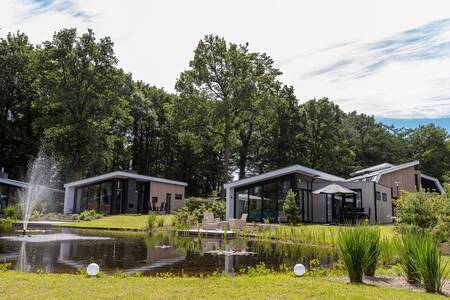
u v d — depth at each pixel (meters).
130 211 32.81
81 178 39.03
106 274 7.66
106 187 32.06
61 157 38.94
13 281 6.17
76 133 37.50
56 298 5.12
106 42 39.38
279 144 45.91
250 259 10.34
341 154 51.84
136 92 49.44
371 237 7.62
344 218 21.47
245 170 51.56
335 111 49.78
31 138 42.66
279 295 5.51
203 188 55.56
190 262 9.60
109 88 39.41
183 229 19.78
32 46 44.19
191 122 37.38
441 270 6.70
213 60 37.66
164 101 53.47
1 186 33.66
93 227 21.48
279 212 24.11
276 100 39.28
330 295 5.55
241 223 19.22
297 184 24.42
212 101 37.44
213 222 20.64
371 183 24.83
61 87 37.53
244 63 36.59
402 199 14.35
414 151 60.81
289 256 11.03
